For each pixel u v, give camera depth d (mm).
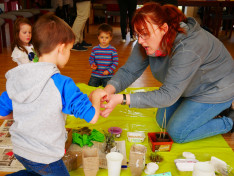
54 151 1108
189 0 5086
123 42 5246
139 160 1431
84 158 1387
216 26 5516
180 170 1521
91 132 1827
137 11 1428
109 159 1396
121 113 2221
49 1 5457
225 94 1735
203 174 1327
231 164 1610
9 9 5219
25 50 2258
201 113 1772
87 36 5730
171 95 1497
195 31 1507
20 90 1062
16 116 1085
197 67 1509
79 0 4191
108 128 1969
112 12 6578
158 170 1553
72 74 3205
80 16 4324
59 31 1094
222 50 1705
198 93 1765
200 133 1815
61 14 5367
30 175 1219
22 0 5434
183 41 1470
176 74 1483
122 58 4051
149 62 1804
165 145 1690
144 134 1858
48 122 1068
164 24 1400
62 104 1086
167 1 2949
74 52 4328
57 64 1166
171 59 1529
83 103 1097
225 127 1856
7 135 1823
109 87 1745
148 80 3115
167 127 1866
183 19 1528
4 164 1540
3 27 4285
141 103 1490
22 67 1073
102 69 2742
